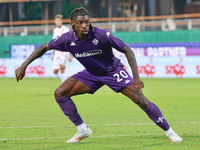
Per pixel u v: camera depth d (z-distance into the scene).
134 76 13.95
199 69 54.38
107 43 14.08
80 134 15.17
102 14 76.31
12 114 24.56
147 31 61.78
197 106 27.70
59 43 14.60
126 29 68.62
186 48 57.19
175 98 33.03
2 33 71.38
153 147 13.91
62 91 14.89
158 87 43.16
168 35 61.12
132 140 15.42
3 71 62.81
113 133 17.25
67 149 13.83
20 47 65.19
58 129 18.61
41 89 43.38
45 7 77.38
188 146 14.01
